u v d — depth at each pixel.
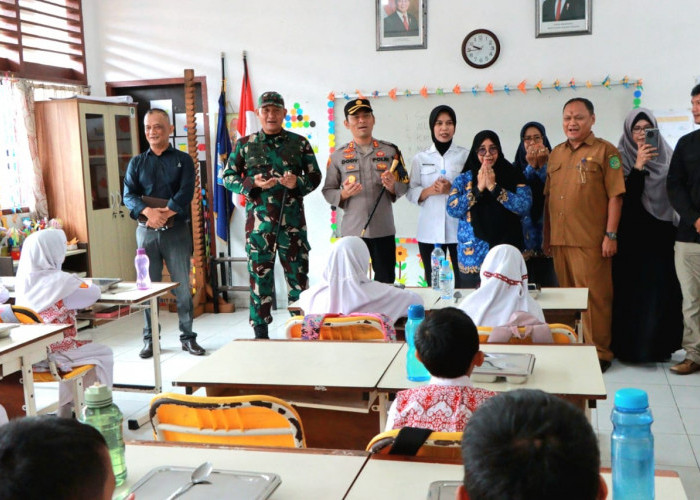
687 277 4.20
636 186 4.40
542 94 5.44
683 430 3.41
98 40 6.47
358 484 1.44
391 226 4.75
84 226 5.86
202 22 6.20
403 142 5.79
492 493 0.79
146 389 4.07
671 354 4.60
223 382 2.21
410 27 5.67
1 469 0.83
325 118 5.99
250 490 1.39
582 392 2.00
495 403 0.87
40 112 5.82
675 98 5.18
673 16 5.12
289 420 1.79
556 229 4.42
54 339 2.90
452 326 1.72
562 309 3.26
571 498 0.77
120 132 6.25
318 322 2.78
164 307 6.45
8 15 5.58
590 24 5.27
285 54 6.02
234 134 6.25
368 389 2.13
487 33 5.48
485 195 4.05
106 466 0.91
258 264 4.61
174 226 4.83
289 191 4.62
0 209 5.47
